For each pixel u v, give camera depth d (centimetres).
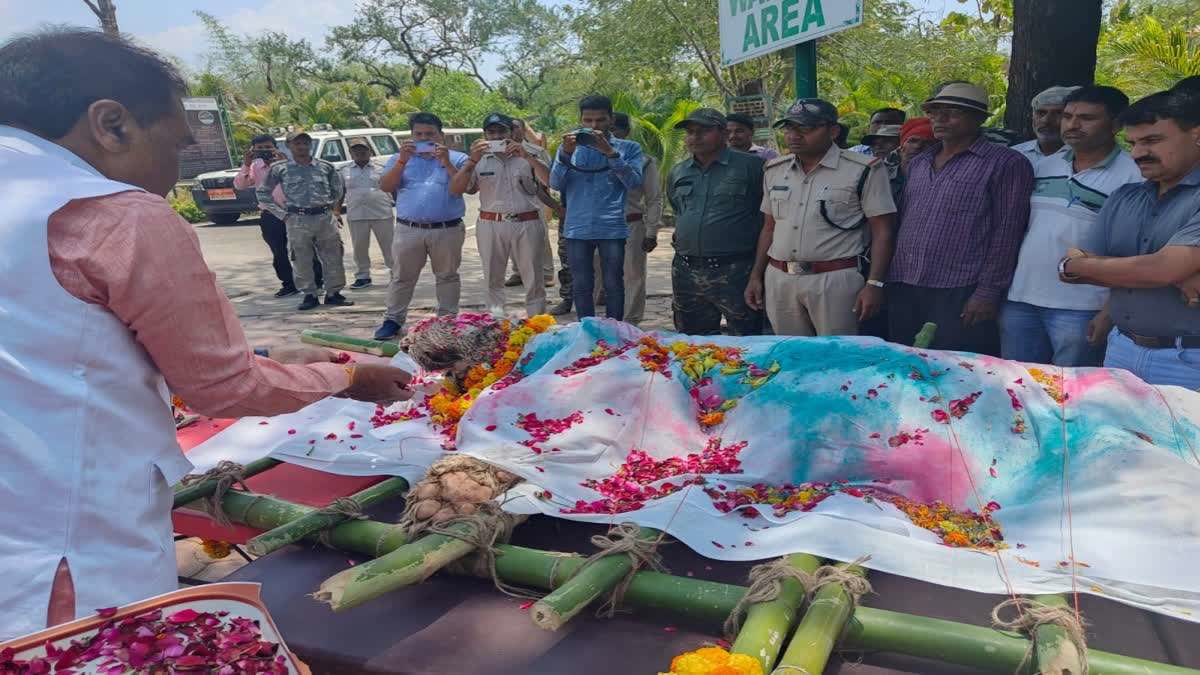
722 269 563
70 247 157
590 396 309
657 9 1695
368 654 201
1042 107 434
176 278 163
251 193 1678
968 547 231
